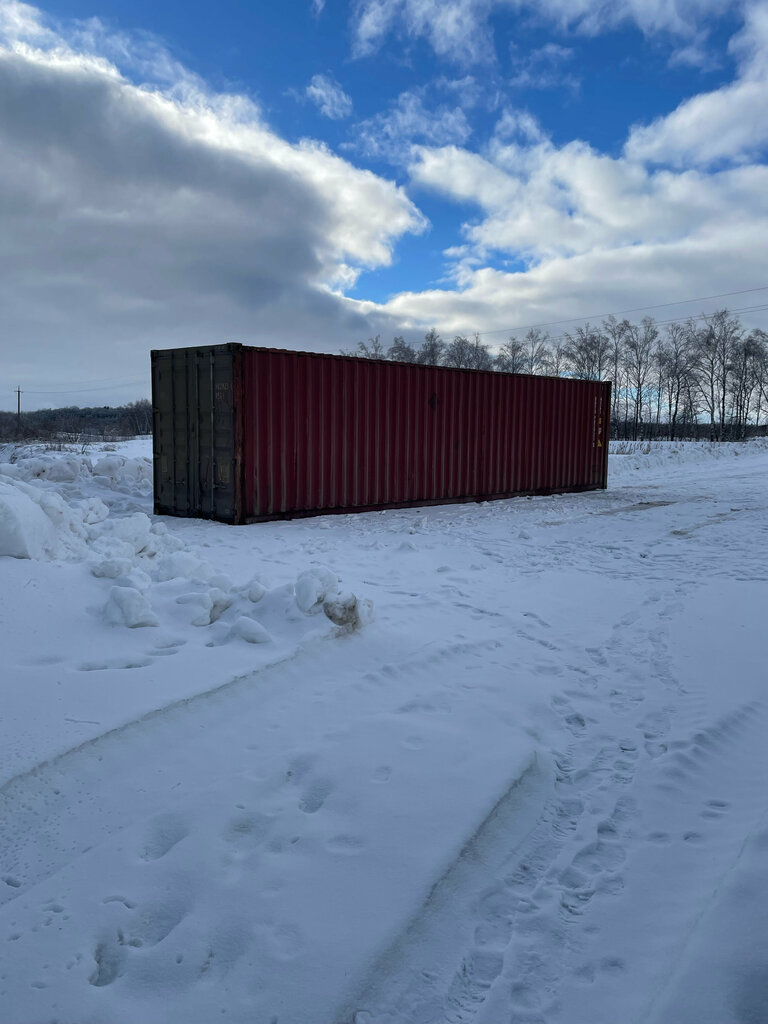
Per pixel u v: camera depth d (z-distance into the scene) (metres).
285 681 4.21
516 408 15.21
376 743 3.50
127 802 2.93
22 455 21.92
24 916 2.27
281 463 11.14
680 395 68.25
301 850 2.65
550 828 2.99
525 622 5.95
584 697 4.43
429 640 5.24
